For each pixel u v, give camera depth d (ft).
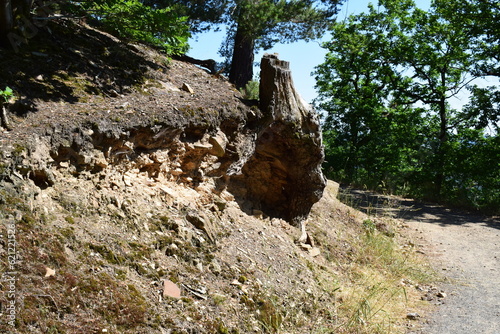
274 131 22.77
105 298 11.54
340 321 16.71
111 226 14.40
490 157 65.51
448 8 64.13
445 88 72.28
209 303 13.99
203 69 30.63
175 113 18.44
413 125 79.10
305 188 24.20
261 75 22.62
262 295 15.78
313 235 25.50
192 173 19.83
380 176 78.48
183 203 17.94
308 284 18.58
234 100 21.99
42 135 13.92
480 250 32.94
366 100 81.66
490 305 20.47
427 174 70.18
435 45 73.26
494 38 62.28
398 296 20.68
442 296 21.30
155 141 17.70
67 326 10.23
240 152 21.22
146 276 13.46
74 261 12.10
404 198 64.03
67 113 15.67
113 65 22.00
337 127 88.53
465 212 54.65
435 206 58.44
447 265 27.76
